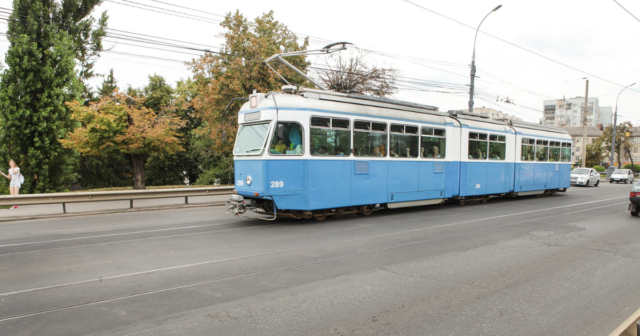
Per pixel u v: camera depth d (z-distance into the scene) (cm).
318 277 588
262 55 2072
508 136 1688
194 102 2322
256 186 999
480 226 1052
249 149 1032
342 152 1100
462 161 1472
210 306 470
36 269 620
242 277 584
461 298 507
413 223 1091
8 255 709
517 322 433
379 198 1192
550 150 1969
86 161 3478
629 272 639
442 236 909
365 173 1153
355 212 1183
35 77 1741
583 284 573
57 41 1820
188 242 826
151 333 395
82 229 984
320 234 920
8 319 429
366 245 805
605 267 666
